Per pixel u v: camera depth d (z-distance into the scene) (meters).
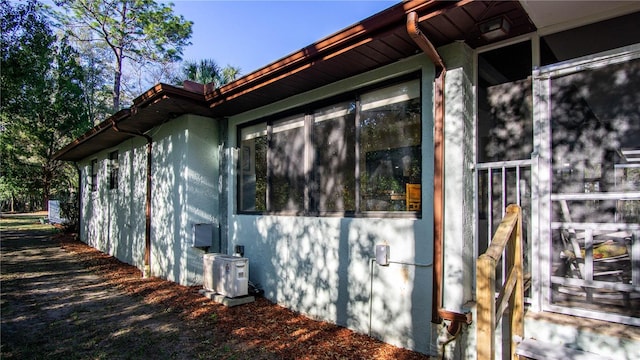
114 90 21.97
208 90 5.83
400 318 3.86
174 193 6.79
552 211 3.27
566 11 2.94
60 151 12.27
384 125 4.16
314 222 4.83
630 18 2.91
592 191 3.36
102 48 22.17
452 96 3.49
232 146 6.36
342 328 4.39
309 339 4.10
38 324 4.66
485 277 2.33
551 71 3.13
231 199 6.32
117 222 9.98
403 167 3.97
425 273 3.66
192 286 6.39
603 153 3.29
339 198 4.64
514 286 2.79
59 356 3.73
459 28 3.21
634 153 3.16
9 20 9.06
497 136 3.68
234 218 6.24
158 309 5.25
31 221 22.70
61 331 4.42
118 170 10.15
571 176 3.42
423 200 3.70
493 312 2.33
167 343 4.05
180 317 4.88
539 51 3.28
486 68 3.67
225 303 5.30
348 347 3.87
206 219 6.55
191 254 6.43
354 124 4.50
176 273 6.66
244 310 5.11
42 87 11.54
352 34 3.46
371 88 4.25
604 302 3.08
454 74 3.48
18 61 9.38
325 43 3.71
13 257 9.89
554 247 3.38
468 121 3.53
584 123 3.35
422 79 3.74
